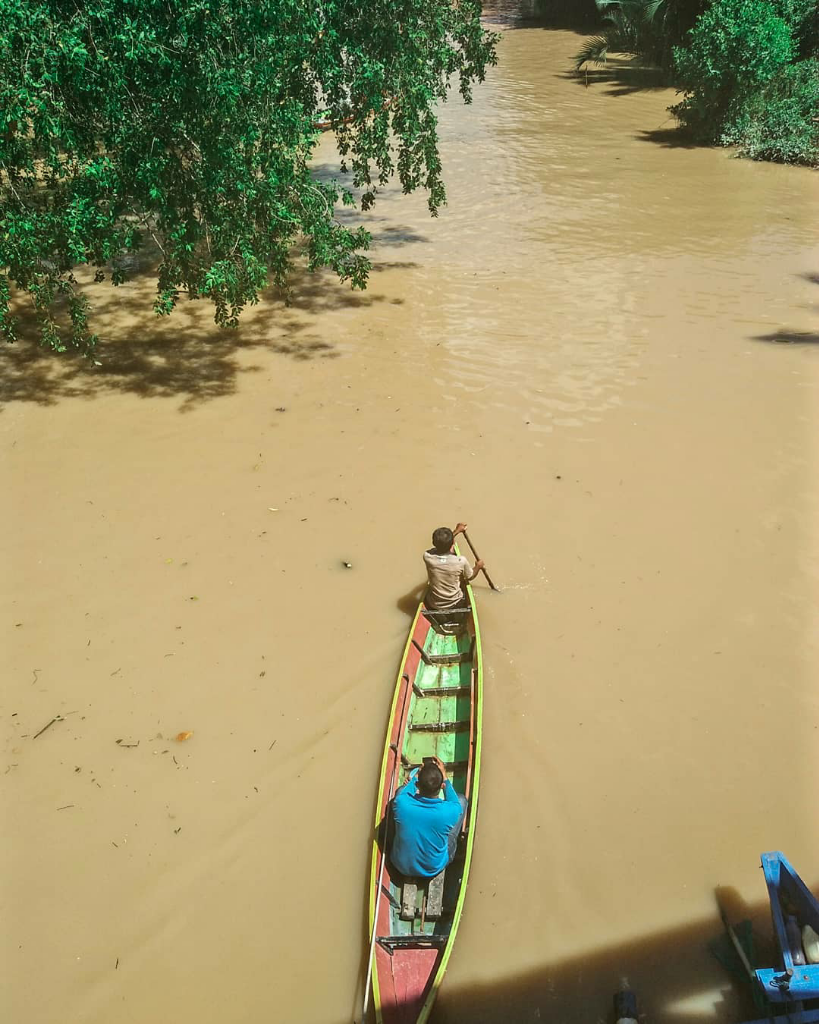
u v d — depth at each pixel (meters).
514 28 41.66
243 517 9.62
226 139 9.94
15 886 6.10
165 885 6.12
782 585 8.53
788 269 15.65
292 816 6.57
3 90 8.70
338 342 13.44
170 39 9.51
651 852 6.20
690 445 10.66
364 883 6.11
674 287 14.98
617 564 8.84
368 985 5.19
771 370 12.30
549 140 23.95
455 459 10.48
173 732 7.24
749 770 6.77
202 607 8.46
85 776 6.88
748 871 6.05
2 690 7.60
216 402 11.86
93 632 8.20
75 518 9.66
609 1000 5.33
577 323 13.74
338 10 12.02
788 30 22.39
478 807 6.54
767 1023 4.89
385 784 6.34
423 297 14.85
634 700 7.40
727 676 7.59
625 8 30.22
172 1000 5.45
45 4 8.99
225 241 10.57
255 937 5.79
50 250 10.48
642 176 20.97
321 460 10.53
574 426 11.08
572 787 6.68
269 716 7.37
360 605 8.48
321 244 11.77
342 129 13.15
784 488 9.86
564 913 5.83
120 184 9.98
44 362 13.02
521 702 7.41
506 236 17.45
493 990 5.39
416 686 7.63
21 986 5.54
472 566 8.79
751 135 22.56
